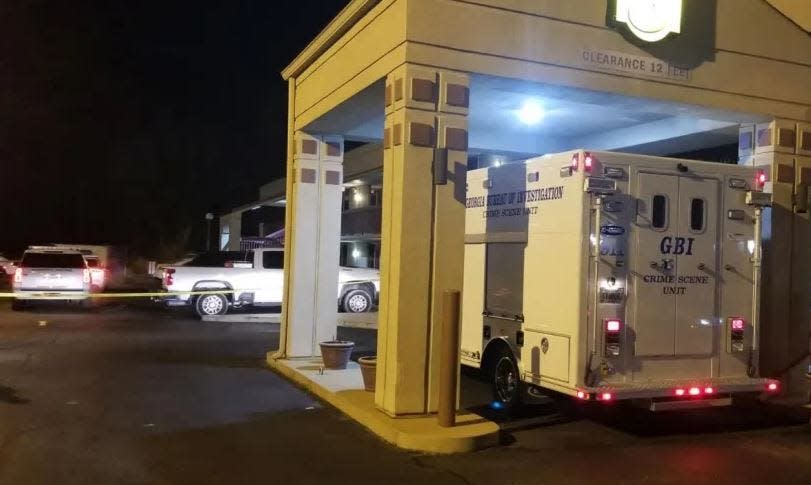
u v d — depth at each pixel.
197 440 8.32
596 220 8.55
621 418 9.72
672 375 8.88
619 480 7.20
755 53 10.73
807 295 11.03
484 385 11.84
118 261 39.62
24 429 8.64
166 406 9.94
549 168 9.12
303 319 13.31
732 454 8.14
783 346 10.80
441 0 8.91
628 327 8.67
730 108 10.54
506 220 10.03
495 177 10.36
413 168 8.74
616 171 8.65
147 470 7.25
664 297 8.85
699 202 9.08
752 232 9.34
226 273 21.52
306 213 13.38
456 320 8.38
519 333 9.62
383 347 9.12
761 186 9.38
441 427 8.33
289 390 11.09
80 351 14.63
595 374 8.50
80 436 8.38
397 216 8.77
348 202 34.41
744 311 9.26
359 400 9.73
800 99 11.02
